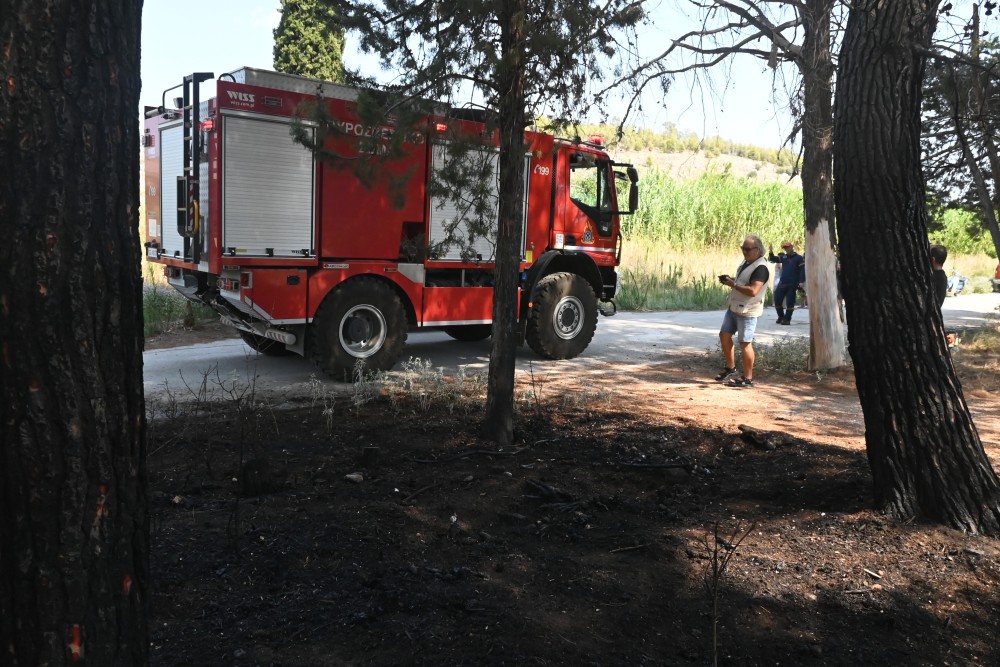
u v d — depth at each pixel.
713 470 5.43
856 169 4.29
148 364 9.47
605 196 11.27
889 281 4.29
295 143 7.50
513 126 5.50
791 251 15.60
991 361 10.70
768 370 9.92
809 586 3.69
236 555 3.65
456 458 5.38
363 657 2.91
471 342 12.02
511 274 5.70
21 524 1.80
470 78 5.57
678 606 3.44
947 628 3.42
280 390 8.04
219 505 4.35
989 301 22.56
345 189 8.48
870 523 4.35
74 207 1.79
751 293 8.77
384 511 4.30
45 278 1.76
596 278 11.02
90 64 1.80
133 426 1.97
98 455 1.88
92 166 1.82
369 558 3.72
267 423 6.35
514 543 4.03
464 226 9.05
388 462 5.28
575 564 3.78
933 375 4.30
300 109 7.11
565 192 10.55
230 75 7.95
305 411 6.89
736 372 9.75
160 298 12.76
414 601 3.31
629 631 3.22
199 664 2.81
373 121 6.03
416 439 5.86
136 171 1.94
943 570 3.86
